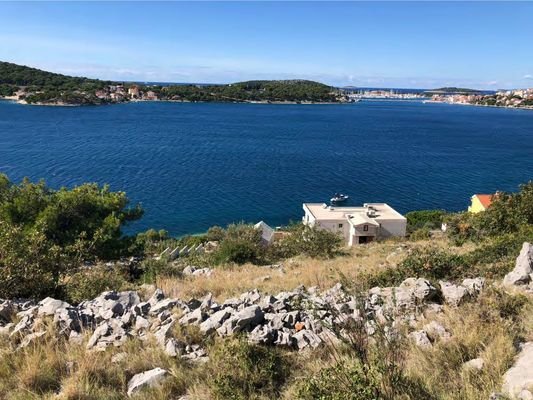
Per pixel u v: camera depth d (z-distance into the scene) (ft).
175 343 21.66
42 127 444.14
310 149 377.50
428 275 36.99
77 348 22.29
